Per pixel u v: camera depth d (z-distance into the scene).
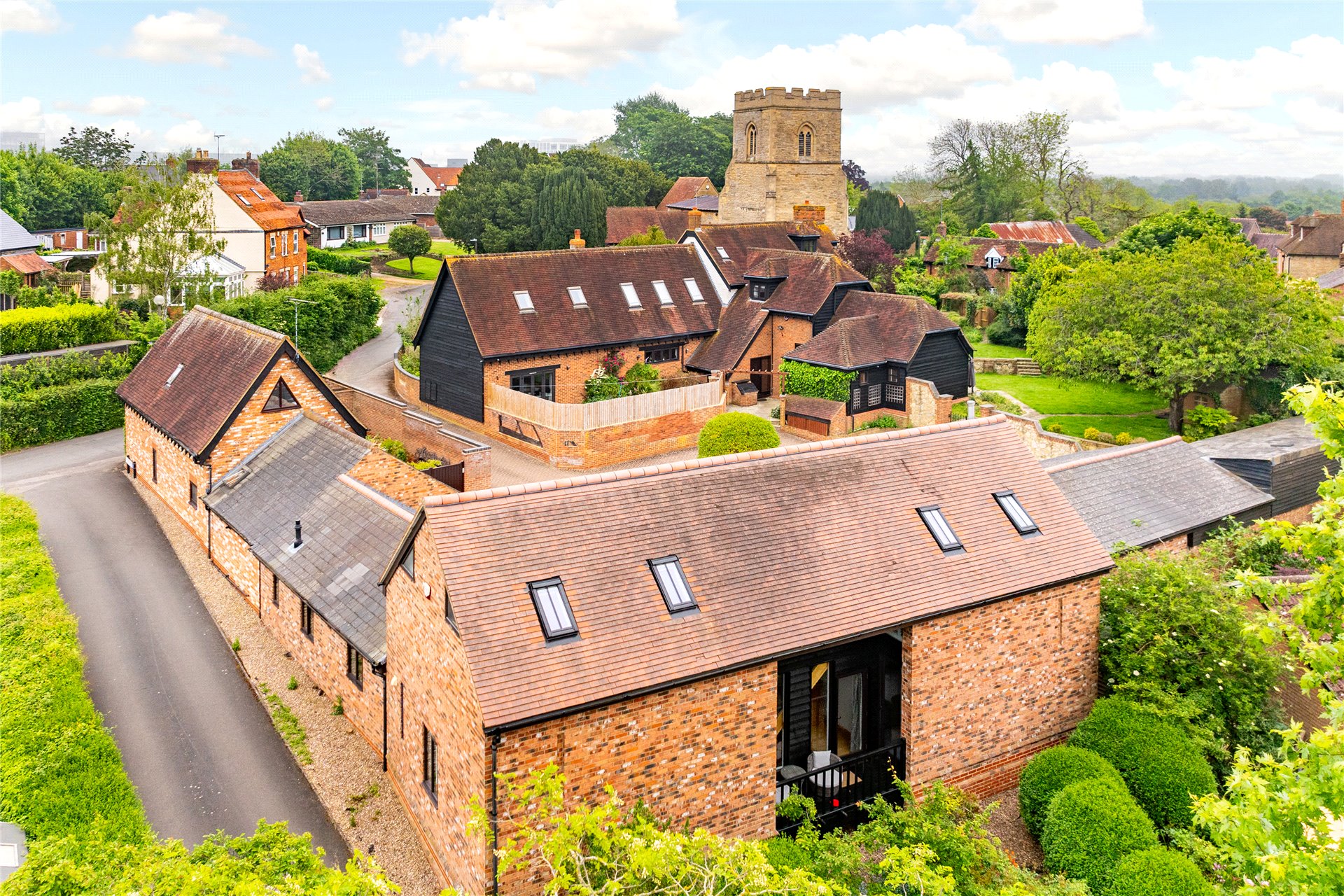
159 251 57.91
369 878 12.48
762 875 13.09
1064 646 23.08
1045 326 49.47
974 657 21.64
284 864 14.62
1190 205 73.12
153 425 36.78
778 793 20.62
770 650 18.86
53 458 43.69
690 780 18.52
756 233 61.38
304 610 26.38
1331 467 34.97
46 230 107.19
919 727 21.06
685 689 18.16
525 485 19.38
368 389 54.28
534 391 48.75
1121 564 24.55
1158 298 45.81
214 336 38.12
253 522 29.92
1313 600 13.34
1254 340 44.75
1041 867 19.78
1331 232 87.12
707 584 19.41
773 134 82.81
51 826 18.89
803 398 48.81
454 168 176.62
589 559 18.77
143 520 36.53
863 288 54.38
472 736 16.80
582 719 17.17
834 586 20.38
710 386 47.56
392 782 21.98
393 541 25.17
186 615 29.50
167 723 24.00
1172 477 30.83
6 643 25.97
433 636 18.67
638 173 115.50
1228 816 12.29
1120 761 20.67
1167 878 16.95
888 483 22.89
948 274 81.81
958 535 22.50
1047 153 114.81
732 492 21.14
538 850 16.67
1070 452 44.72
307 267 82.69
